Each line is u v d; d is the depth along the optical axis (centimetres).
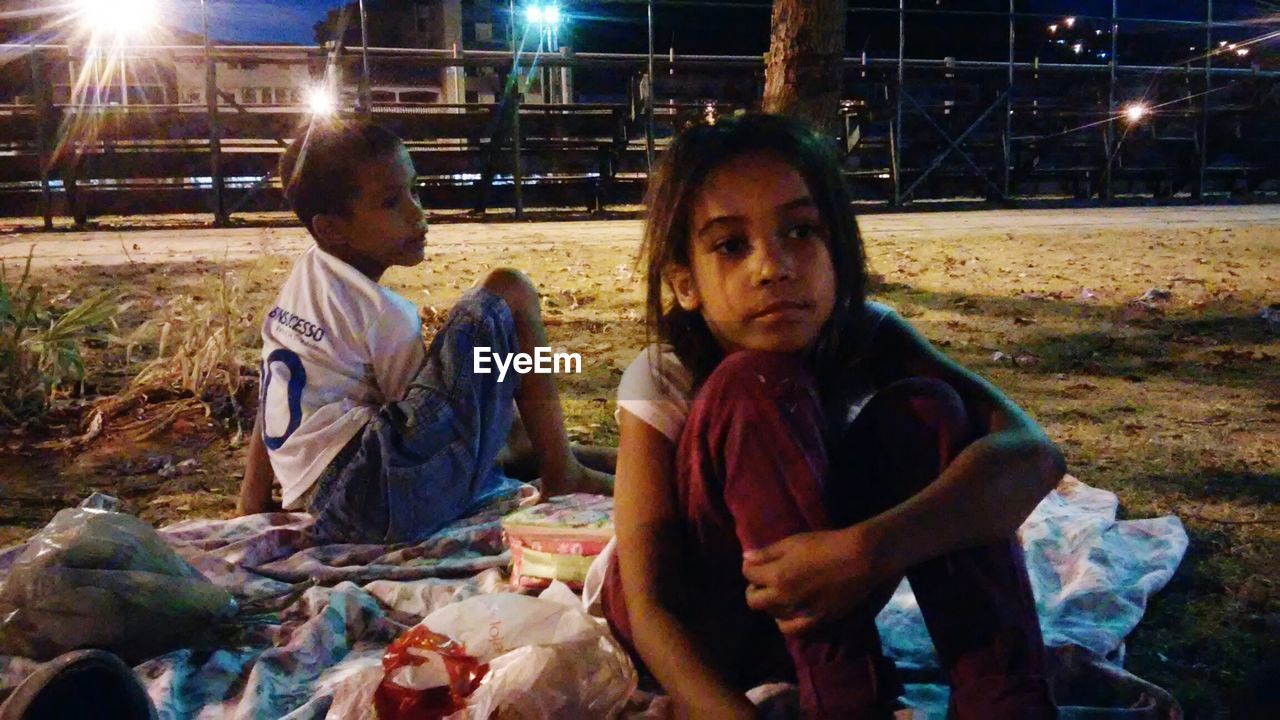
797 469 155
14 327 450
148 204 1445
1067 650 198
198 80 2130
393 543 272
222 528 285
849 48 2083
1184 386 475
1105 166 1791
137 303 688
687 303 177
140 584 211
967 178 1752
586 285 812
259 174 1480
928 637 218
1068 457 364
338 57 1424
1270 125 1855
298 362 276
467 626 185
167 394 453
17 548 262
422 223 291
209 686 203
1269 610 243
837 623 154
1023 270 900
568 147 1572
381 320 278
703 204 166
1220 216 1502
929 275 872
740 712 155
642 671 192
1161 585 249
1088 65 1712
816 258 166
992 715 148
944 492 153
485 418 274
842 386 189
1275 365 518
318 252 285
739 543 168
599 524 225
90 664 158
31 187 1450
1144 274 866
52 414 429
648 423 176
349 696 178
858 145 1655
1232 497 321
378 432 266
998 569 154
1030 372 507
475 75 2322
